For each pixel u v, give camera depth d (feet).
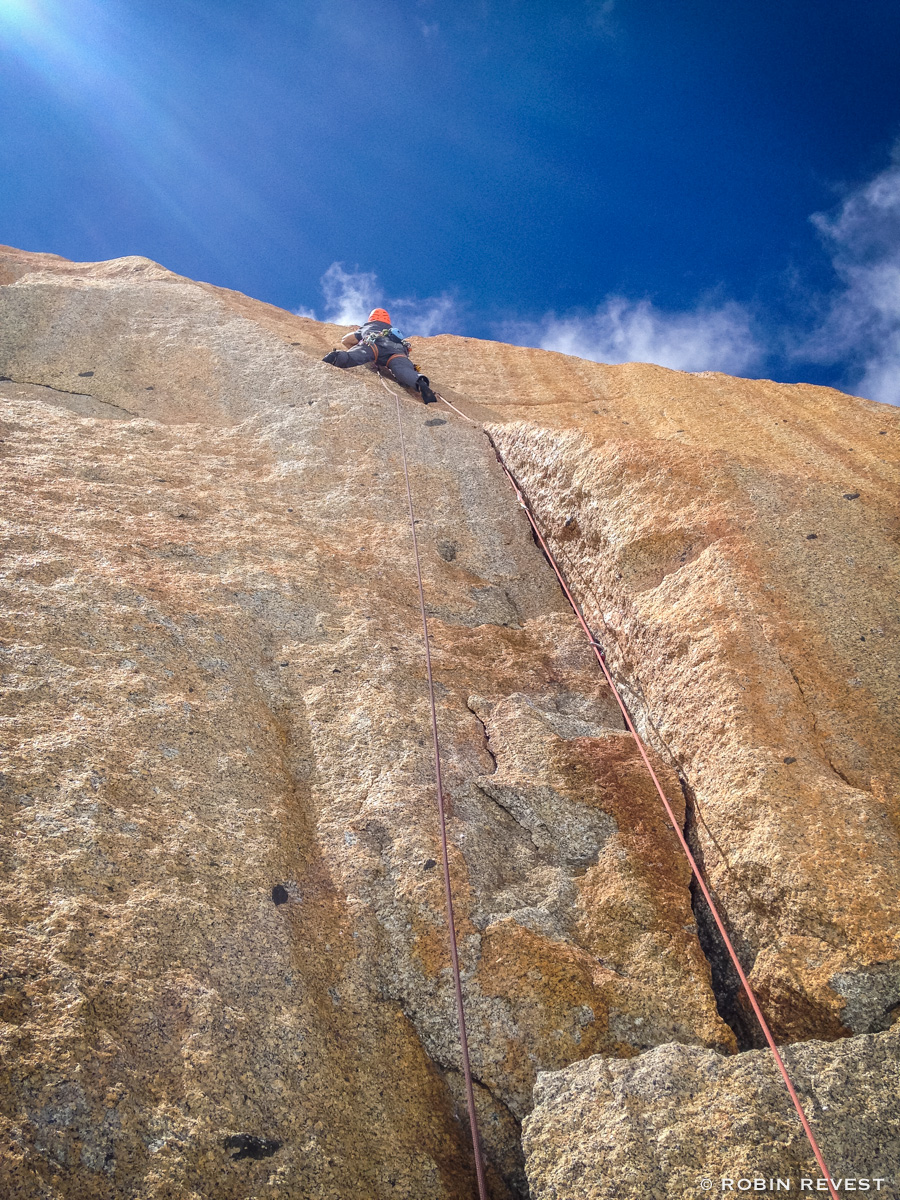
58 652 10.37
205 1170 6.36
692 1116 6.54
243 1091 6.97
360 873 9.16
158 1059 6.85
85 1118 6.23
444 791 10.30
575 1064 7.32
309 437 19.22
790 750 9.61
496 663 13.46
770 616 11.32
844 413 21.72
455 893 8.94
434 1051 7.90
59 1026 6.63
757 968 8.18
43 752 8.95
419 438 20.06
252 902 8.46
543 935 8.76
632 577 13.33
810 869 8.28
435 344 30.53
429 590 14.98
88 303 23.67
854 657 10.75
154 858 8.41
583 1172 6.34
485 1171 7.22
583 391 25.31
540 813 10.32
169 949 7.68
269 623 12.69
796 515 13.44
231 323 24.40
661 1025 8.04
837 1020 7.41
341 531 16.21
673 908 9.16
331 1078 7.41
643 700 12.17
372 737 10.91
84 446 16.57
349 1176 6.83
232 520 15.21
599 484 15.34
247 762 10.15
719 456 14.97
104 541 13.00
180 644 11.41
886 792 9.11
